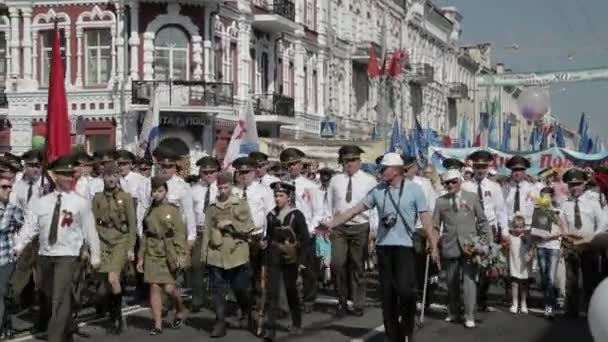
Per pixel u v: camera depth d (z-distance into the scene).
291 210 13.79
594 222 16.12
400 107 67.19
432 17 79.50
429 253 14.76
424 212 12.59
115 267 13.73
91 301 15.02
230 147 22.05
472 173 18.48
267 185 16.00
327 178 18.25
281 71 46.75
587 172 18.33
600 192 16.30
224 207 13.84
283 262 13.65
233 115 40.53
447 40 86.56
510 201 17.69
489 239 15.20
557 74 43.31
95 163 16.94
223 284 13.85
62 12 37.94
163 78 37.47
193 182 18.62
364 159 31.77
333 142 31.89
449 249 15.18
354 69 59.44
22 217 13.02
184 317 15.09
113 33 37.34
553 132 48.72
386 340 13.62
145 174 17.81
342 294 16.11
